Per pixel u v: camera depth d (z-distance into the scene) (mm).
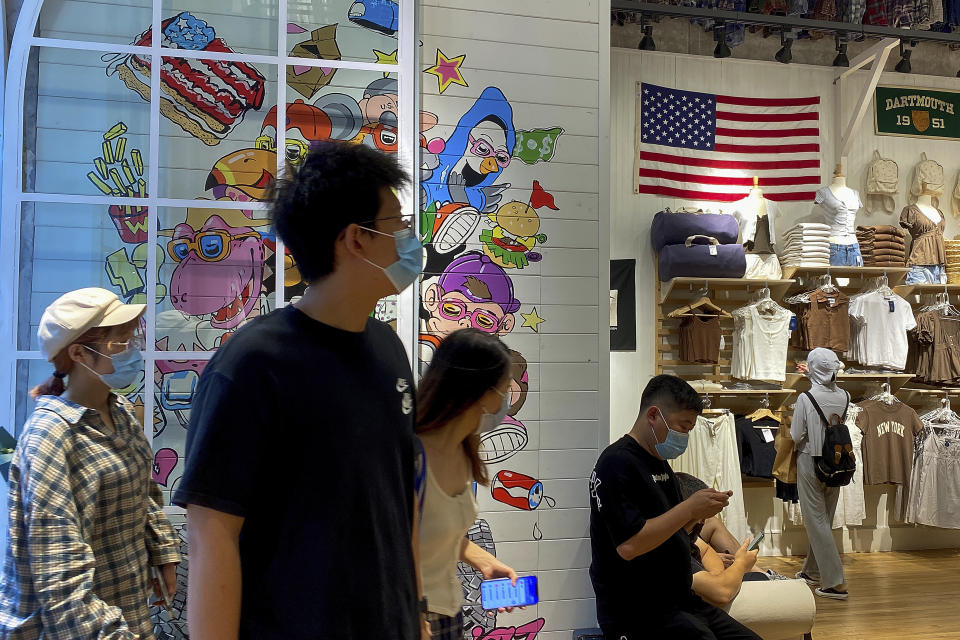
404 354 1350
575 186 3363
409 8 3105
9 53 2750
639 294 6035
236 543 1054
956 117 6672
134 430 1894
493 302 3258
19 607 1572
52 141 2777
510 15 3307
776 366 5781
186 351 2834
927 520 5785
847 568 5570
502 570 1971
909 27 6320
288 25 2998
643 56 6102
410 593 1208
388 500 1170
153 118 2854
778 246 6223
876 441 5820
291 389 1083
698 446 5633
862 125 6496
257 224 2922
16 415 2693
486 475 1887
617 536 2395
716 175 6168
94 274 2789
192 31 2908
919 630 4164
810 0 5996
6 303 2705
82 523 1641
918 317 6172
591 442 3330
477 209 3254
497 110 3283
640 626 2383
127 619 1737
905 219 6289
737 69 6262
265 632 1063
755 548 2799
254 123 2945
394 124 3084
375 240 1174
